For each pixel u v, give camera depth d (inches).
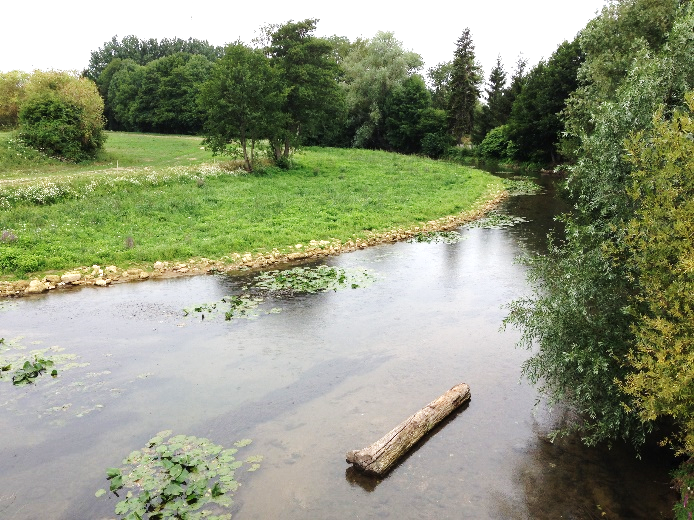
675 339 201.6
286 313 486.6
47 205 801.6
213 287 562.9
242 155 1258.0
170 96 2738.7
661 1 867.4
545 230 873.5
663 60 321.1
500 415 316.2
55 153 1262.3
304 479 253.0
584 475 260.8
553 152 1930.4
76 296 529.0
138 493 240.1
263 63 1210.0
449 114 2647.6
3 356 386.3
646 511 234.5
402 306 508.4
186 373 364.8
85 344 412.8
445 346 413.7
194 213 832.9
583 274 285.9
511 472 263.0
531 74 2235.5
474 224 934.4
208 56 4106.8
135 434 290.2
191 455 268.1
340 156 1877.5
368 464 255.0
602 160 295.1
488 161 2340.1
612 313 275.1
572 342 285.1
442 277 609.3
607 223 291.0
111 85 3299.7
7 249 596.1
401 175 1408.7
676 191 218.7
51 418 306.5
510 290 559.2
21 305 500.4
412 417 288.8
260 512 229.0
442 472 262.5
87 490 243.9
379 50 2596.0
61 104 1275.8
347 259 689.0
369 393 338.3
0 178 991.0
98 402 324.5
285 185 1128.2
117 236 699.4
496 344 418.0
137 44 4286.4
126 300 518.6
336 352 401.4
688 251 207.5
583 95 845.8
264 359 388.5
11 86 1820.9
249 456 270.1
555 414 317.7
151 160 1407.5
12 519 224.1
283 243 727.1
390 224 870.4
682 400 202.4
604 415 268.7
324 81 1398.9
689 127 215.9
